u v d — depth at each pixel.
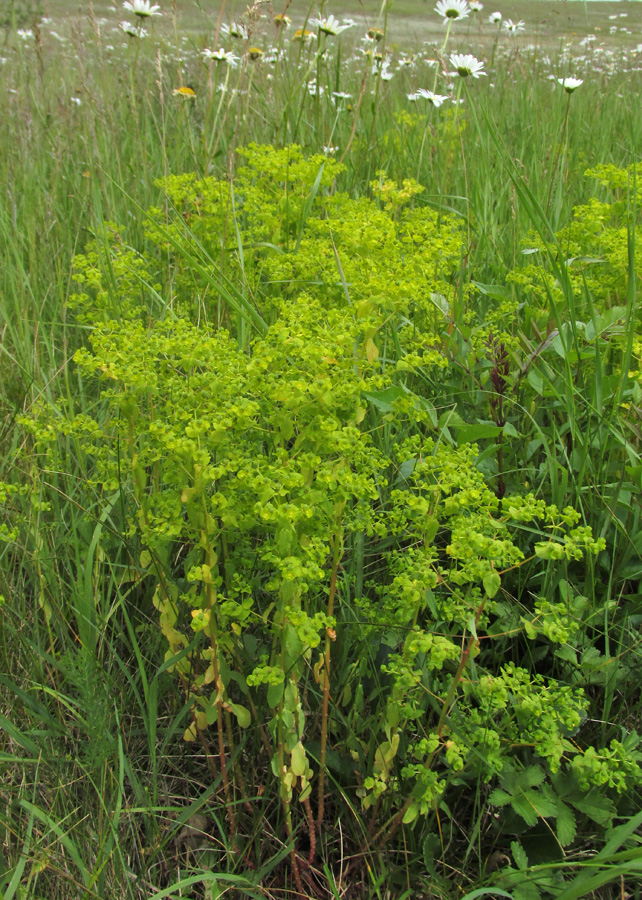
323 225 2.63
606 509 2.13
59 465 2.20
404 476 2.09
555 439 2.38
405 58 6.33
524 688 1.54
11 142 4.40
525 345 2.54
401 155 4.29
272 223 2.97
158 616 2.13
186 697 1.94
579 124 5.23
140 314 2.73
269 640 2.05
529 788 1.64
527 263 3.28
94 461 2.48
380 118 4.98
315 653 1.91
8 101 4.77
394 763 1.74
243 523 1.54
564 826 1.60
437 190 3.98
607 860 1.37
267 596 2.03
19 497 2.33
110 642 1.89
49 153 4.24
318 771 1.81
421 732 1.80
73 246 3.59
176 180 3.00
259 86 4.49
